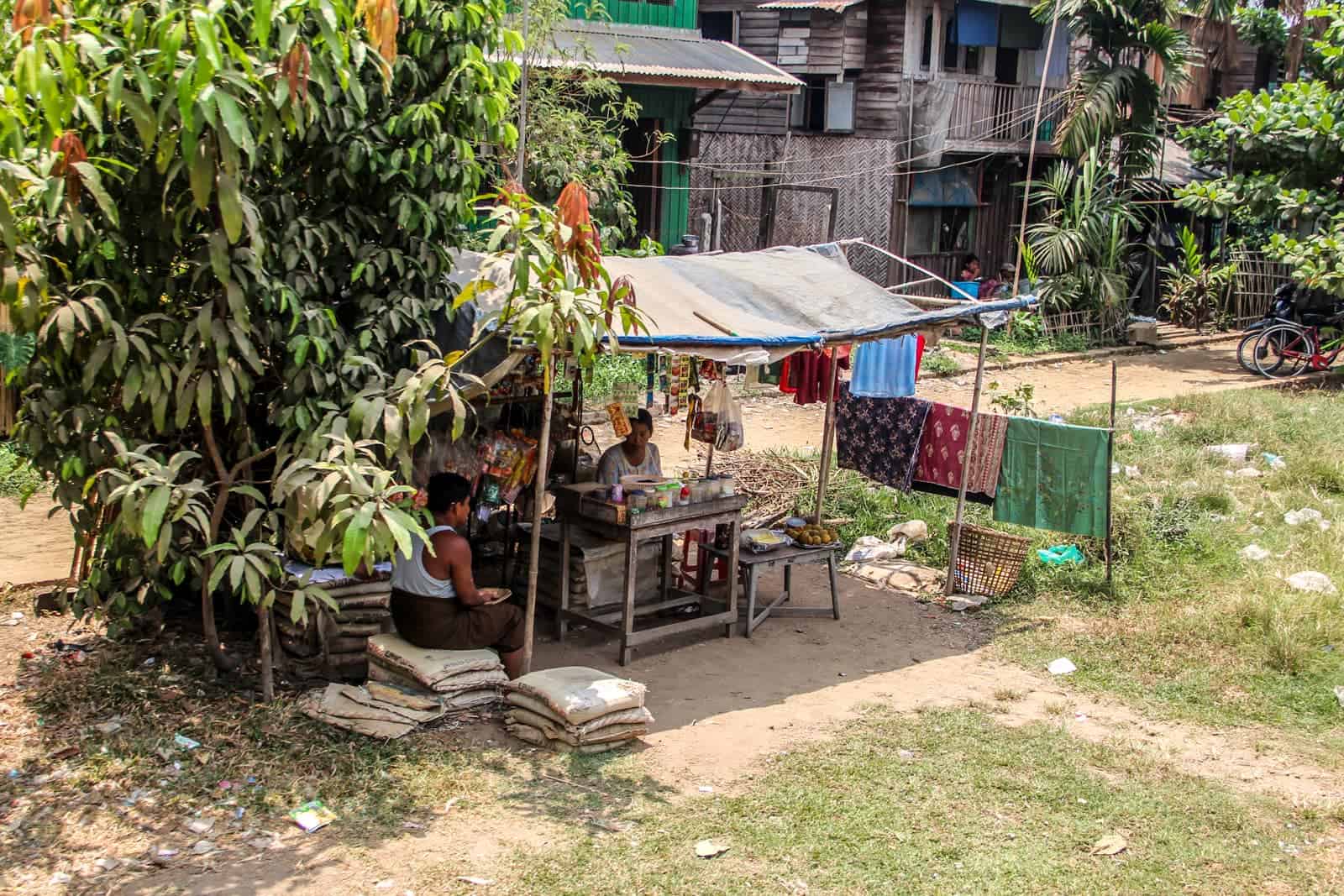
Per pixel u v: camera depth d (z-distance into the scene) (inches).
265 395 262.4
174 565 239.6
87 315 221.5
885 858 205.5
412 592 250.5
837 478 446.3
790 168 860.6
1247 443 525.7
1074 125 820.0
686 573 346.9
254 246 221.6
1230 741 259.4
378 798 217.8
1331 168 717.3
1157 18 842.8
